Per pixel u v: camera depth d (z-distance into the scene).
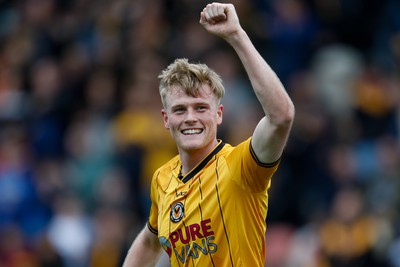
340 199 33.94
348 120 41.47
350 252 32.84
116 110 41.19
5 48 49.19
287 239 34.34
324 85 43.09
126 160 37.53
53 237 35.94
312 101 40.34
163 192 17.58
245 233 16.52
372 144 40.12
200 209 16.69
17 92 45.47
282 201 36.00
